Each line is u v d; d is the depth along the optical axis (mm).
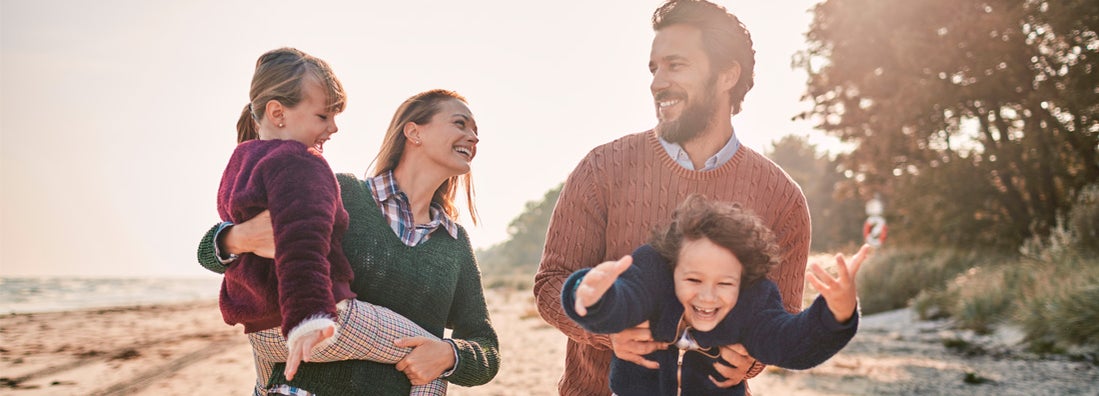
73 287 28641
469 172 2994
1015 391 6445
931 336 10297
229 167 2346
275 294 2240
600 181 2521
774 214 2512
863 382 7090
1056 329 8641
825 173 56875
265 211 2205
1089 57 16969
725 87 2400
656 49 2406
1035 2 17328
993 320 10352
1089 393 6277
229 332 12133
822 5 21328
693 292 2014
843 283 1799
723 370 2129
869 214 21969
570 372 2758
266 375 2549
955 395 6375
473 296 2811
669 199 2461
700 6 2371
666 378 2141
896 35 19156
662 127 2406
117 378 7523
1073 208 13234
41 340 10523
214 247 2246
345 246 2434
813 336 1898
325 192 2174
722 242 1977
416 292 2521
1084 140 17391
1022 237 18844
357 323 2266
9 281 31641
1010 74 18172
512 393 6785
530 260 138875
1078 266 10531
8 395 6625
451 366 2498
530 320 14711
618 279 1989
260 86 2369
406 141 2654
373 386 2342
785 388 6816
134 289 28938
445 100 2688
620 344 2125
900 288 15539
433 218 2715
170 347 10008
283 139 2334
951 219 20047
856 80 21109
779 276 2559
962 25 18422
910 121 20000
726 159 2455
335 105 2428
